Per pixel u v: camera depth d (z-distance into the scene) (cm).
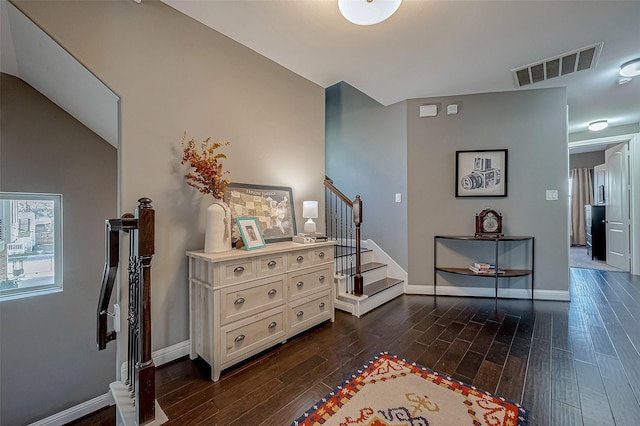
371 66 273
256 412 151
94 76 176
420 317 279
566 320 269
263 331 205
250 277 197
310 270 244
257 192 254
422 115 354
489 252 343
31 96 274
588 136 492
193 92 217
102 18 177
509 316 281
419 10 195
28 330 273
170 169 205
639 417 145
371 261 388
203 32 222
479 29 215
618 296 341
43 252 292
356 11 182
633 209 453
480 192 342
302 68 278
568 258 323
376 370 188
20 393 268
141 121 192
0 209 271
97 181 313
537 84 313
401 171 368
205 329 189
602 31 218
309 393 165
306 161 304
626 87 318
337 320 273
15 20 167
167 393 167
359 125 411
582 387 169
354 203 299
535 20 205
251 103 254
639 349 213
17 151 269
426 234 357
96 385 306
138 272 151
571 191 755
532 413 148
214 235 194
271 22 211
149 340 145
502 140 337
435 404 154
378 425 139
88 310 306
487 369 188
